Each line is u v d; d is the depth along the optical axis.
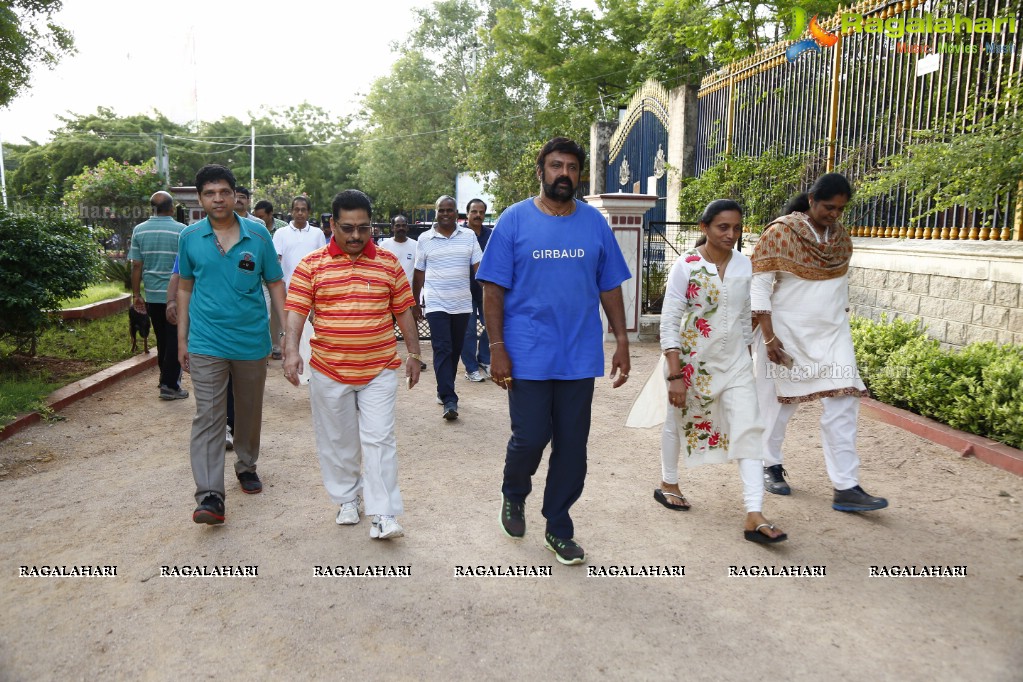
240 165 47.94
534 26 25.25
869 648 3.02
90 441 5.88
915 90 7.57
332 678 2.84
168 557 3.86
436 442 5.89
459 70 43.44
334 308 3.98
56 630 3.19
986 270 6.50
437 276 6.59
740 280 4.09
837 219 4.47
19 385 6.97
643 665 2.91
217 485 4.23
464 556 3.85
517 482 3.91
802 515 4.37
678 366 4.10
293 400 7.27
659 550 3.91
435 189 43.50
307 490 4.84
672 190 14.34
